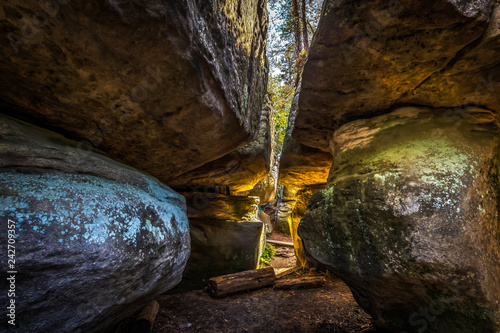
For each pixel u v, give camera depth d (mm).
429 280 1675
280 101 8062
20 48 1130
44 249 984
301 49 6461
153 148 2354
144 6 1062
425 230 1701
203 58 1501
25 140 1276
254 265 4785
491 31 1530
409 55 1860
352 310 3148
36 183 1135
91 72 1327
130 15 1071
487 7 1463
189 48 1354
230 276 3965
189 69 1453
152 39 1203
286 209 14312
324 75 2270
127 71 1350
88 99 1533
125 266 1301
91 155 1618
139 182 1882
